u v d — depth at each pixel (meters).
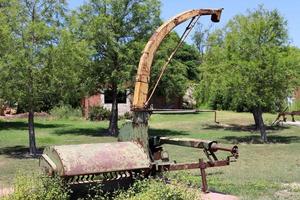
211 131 27.38
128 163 8.07
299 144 20.67
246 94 20.61
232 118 35.19
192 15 10.08
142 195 6.95
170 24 9.77
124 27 25.92
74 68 17.16
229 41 21.27
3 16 16.55
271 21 21.22
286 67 20.55
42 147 19.92
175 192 6.99
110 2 25.45
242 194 9.47
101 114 35.31
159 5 26.17
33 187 7.12
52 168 7.66
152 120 34.56
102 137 24.25
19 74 16.11
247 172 12.52
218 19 10.42
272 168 13.34
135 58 25.66
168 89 26.64
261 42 21.02
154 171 8.75
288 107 32.91
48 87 16.69
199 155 16.48
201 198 7.80
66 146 8.05
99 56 25.59
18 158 16.48
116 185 8.77
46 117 35.00
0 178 12.01
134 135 9.05
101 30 24.94
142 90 9.30
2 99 16.77
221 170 12.90
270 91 20.67
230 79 20.48
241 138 23.47
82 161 7.67
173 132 26.84
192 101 42.78
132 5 25.92
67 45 16.69
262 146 19.98
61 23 17.69
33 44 16.45
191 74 47.12
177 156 16.22
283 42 21.70
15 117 34.00
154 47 9.58
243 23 21.31
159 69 25.11
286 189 10.01
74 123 32.59
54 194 7.08
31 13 17.23
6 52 16.12
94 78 25.53
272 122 31.58
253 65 20.19
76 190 8.54
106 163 7.84
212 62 22.42
